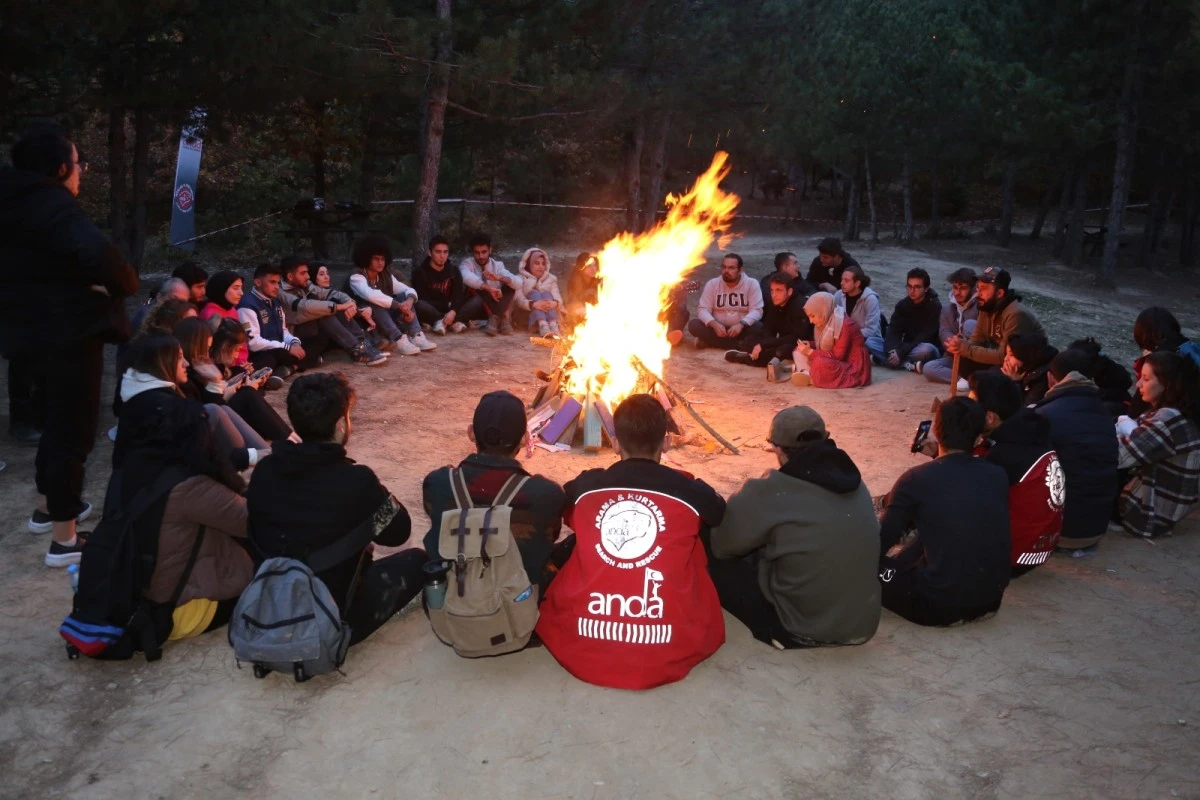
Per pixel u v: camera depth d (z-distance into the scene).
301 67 12.86
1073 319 20.78
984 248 29.31
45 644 4.35
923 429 5.66
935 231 31.66
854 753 3.72
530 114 16.48
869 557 4.25
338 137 18.56
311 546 4.01
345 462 4.15
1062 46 23.31
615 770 3.58
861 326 10.54
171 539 4.13
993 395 5.07
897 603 4.65
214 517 4.22
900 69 27.14
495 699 4.00
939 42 26.73
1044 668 4.35
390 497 4.24
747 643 4.49
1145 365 5.94
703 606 4.19
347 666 4.23
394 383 9.12
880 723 3.91
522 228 27.45
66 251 4.71
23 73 12.18
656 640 4.00
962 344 9.17
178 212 22.14
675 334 10.45
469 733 3.78
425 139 14.52
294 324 9.38
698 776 3.56
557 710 3.93
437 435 7.60
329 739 3.74
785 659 4.37
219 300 8.20
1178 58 20.97
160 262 20.77
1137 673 4.32
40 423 6.91
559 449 7.35
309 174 24.42
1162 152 25.39
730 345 11.03
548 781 3.52
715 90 20.23
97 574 4.08
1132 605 4.99
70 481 4.96
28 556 5.18
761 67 19.94
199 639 4.42
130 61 13.02
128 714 3.87
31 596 4.76
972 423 4.62
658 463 4.24
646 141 24.91
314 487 4.02
